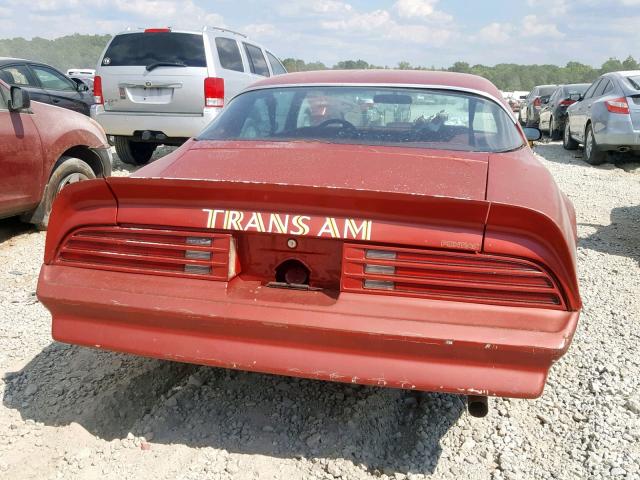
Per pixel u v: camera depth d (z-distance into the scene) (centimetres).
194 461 250
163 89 849
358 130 309
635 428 274
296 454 256
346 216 228
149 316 238
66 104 1104
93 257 251
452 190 246
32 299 421
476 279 220
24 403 289
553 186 279
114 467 246
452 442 267
